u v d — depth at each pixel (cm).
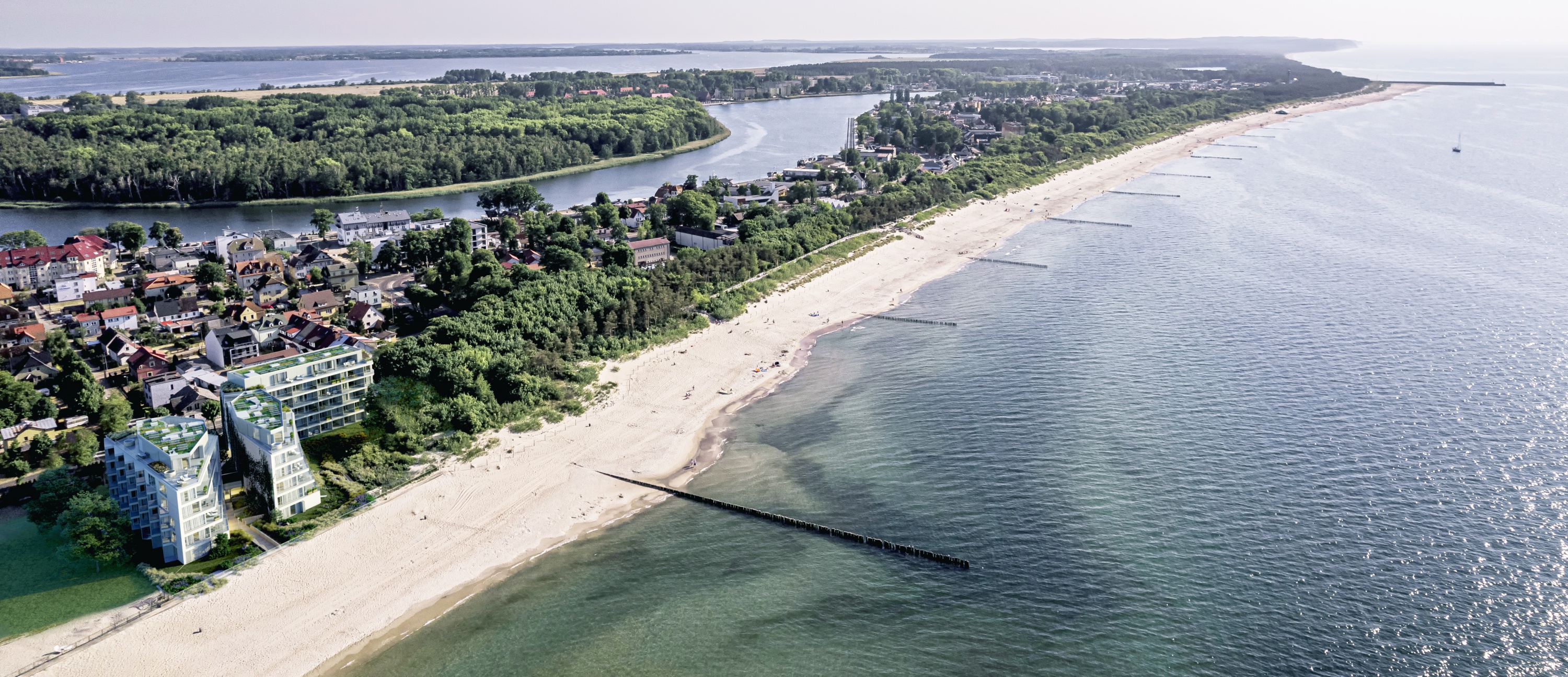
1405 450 19625
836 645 14600
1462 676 13250
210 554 16775
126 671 14138
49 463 19200
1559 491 17750
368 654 14650
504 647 14812
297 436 18262
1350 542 16375
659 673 14162
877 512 18150
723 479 19738
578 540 17625
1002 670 13912
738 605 15638
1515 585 15038
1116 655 14038
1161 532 16938
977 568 16238
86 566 16462
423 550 17188
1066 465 19512
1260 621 14538
